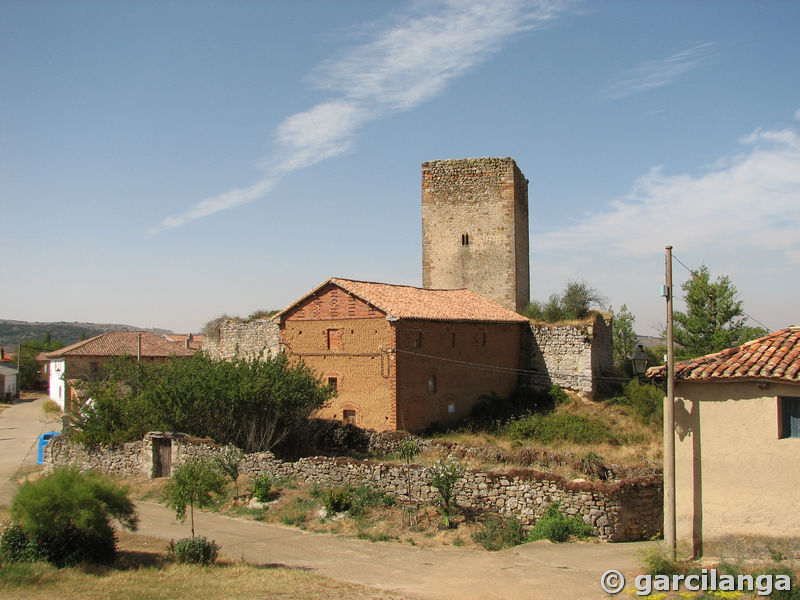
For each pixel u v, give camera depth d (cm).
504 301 4562
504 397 3953
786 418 1395
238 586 1396
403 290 3738
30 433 4606
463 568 1606
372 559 1703
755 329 4244
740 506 1423
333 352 3400
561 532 1823
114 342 6284
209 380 2750
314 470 2377
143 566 1576
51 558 1558
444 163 4747
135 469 2795
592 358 3962
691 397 1494
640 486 1955
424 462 2542
